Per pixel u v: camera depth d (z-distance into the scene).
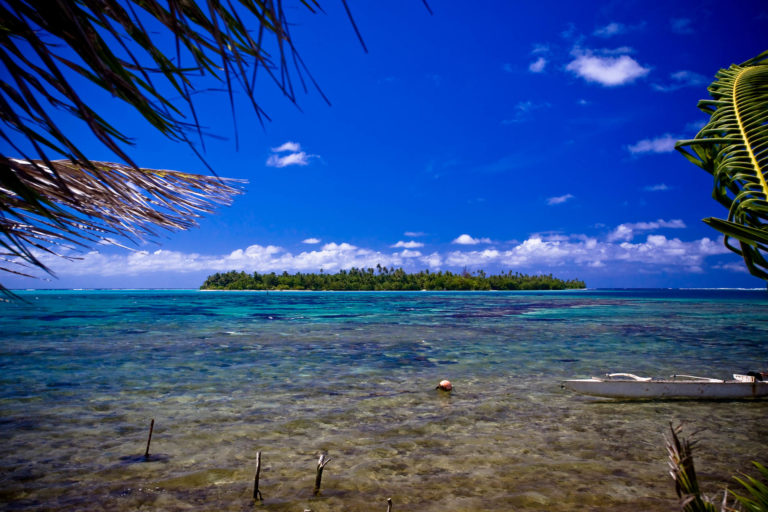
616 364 14.86
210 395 10.16
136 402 9.47
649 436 7.52
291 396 10.14
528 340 21.77
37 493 5.27
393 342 20.75
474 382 11.83
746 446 7.11
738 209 1.22
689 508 1.36
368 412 8.88
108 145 0.85
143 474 5.83
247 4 0.82
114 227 1.51
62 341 19.48
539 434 7.59
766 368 14.22
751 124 1.29
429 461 6.40
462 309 53.03
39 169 1.31
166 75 0.91
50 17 0.78
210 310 47.50
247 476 5.81
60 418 8.24
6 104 0.76
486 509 5.03
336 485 5.58
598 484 5.68
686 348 18.95
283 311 46.88
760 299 97.88
